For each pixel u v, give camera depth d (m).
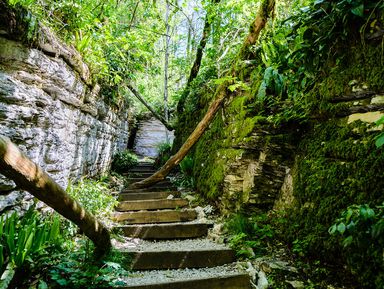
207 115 5.01
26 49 2.67
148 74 9.33
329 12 2.76
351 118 2.65
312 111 3.17
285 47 3.87
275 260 2.93
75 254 2.76
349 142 2.54
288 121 3.63
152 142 15.12
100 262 2.73
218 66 6.13
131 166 9.65
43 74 3.00
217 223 4.18
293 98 3.56
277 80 3.60
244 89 4.37
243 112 4.14
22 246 2.18
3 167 1.66
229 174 4.24
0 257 2.04
